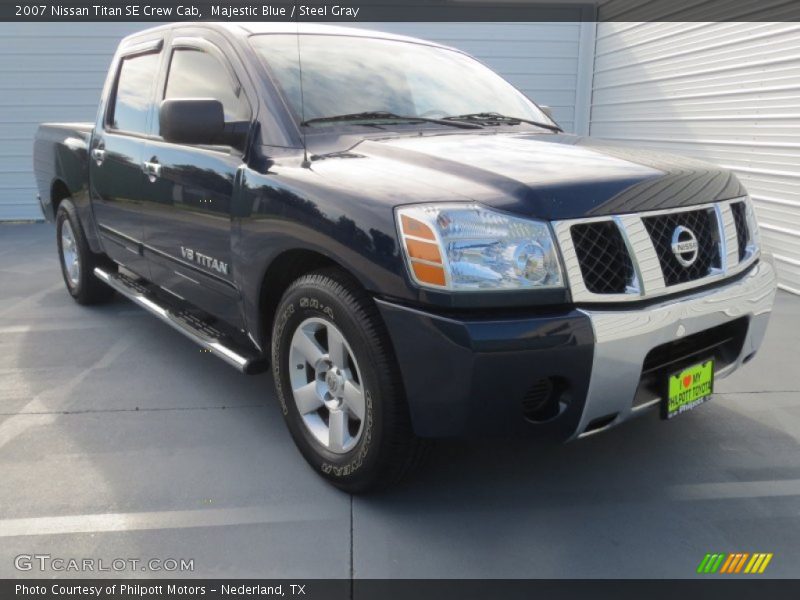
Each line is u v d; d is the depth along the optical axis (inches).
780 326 177.8
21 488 97.1
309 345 95.7
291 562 81.7
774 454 108.7
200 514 91.1
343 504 93.7
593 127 352.8
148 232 137.6
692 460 106.8
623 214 81.7
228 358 111.2
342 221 83.7
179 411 123.3
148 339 163.9
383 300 80.2
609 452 109.2
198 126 100.0
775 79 210.8
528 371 75.5
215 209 110.5
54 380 137.8
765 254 103.7
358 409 89.0
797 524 90.2
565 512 92.5
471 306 75.4
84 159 166.6
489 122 122.0
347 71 118.4
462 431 78.3
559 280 77.0
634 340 79.5
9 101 353.1
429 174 86.7
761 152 220.7
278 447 110.0
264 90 107.8
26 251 281.4
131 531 87.4
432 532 87.7
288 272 102.9
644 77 295.6
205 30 125.8
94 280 184.9
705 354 94.1
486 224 76.7
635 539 86.8
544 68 359.6
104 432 114.8
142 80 145.4
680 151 269.9
